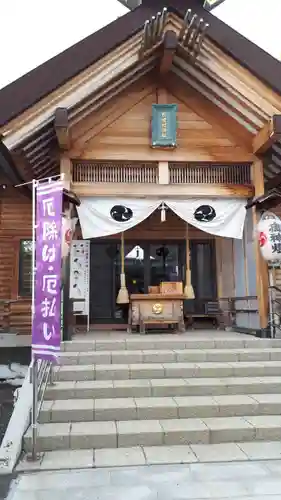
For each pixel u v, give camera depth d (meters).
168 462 4.07
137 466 4.02
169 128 7.77
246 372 5.93
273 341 6.95
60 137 6.92
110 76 7.13
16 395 5.62
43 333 4.33
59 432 4.47
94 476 3.82
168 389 5.41
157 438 4.50
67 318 6.96
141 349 6.73
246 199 8.09
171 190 7.81
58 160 7.91
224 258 10.40
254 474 3.85
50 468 3.96
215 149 7.98
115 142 7.79
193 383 5.52
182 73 7.89
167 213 10.45
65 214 6.83
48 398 5.24
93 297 10.48
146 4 7.30
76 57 6.92
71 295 9.31
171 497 3.44
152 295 8.84
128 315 9.83
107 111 7.80
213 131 8.05
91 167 7.85
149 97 8.06
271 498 3.42
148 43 7.04
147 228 10.73
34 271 4.48
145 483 3.68
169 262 10.78
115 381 5.64
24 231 10.14
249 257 8.50
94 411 4.86
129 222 7.80
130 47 7.19
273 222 7.18
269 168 8.65
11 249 10.07
